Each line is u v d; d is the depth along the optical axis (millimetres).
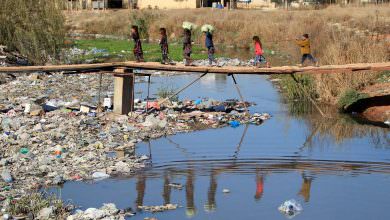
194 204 12758
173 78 31188
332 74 24484
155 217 12008
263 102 24438
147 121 19625
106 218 11656
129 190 13523
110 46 44750
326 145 17656
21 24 32000
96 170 14742
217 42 49281
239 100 24656
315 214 12266
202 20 55281
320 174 14898
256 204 12828
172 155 16344
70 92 25359
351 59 24922
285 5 76938
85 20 65188
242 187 13906
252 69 21156
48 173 14344
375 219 12000
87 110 20906
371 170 15203
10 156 15438
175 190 13633
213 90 27359
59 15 32719
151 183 14047
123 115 20562
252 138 18375
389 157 16344
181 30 53281
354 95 22656
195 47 46281
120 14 67062
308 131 19406
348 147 17453
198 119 20781
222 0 77688
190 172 14945
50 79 28500
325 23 45406
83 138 17484
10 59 30578
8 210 11867
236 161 15883
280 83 28594
